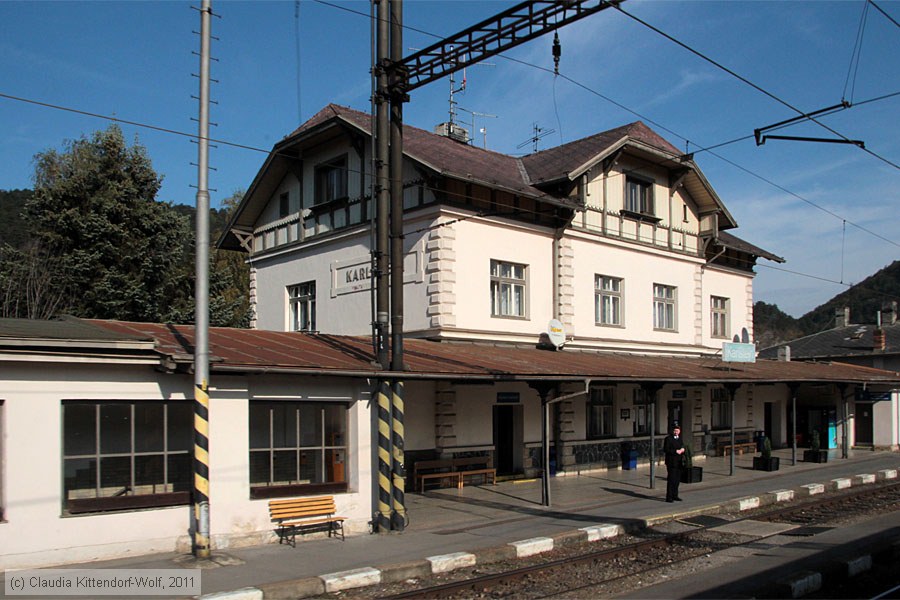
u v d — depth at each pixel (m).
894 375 30.06
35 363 9.81
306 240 22.66
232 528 11.13
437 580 9.60
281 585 8.62
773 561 10.35
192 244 28.95
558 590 9.01
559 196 21.48
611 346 22.77
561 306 21.31
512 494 17.22
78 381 10.15
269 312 24.39
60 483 9.92
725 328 28.53
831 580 9.52
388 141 13.30
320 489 12.35
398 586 9.29
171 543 10.70
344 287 21.27
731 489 18.28
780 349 31.52
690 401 26.23
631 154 23.80
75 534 9.95
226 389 11.26
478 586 9.18
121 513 10.33
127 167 25.95
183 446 11.18
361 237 20.81
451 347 17.75
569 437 21.45
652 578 9.54
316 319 22.36
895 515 14.60
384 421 12.70
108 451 10.52
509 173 21.94
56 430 9.95
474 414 19.02
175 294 26.27
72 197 25.00
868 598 8.76
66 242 24.50
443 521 13.65
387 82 13.05
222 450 11.14
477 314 19.39
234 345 12.49
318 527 12.15
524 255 20.77
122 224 24.78
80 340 10.05
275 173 24.00
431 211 18.91
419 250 19.30
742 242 29.70
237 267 37.38
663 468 23.17
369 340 16.11
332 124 21.05
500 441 20.50
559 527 12.82
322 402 12.66
